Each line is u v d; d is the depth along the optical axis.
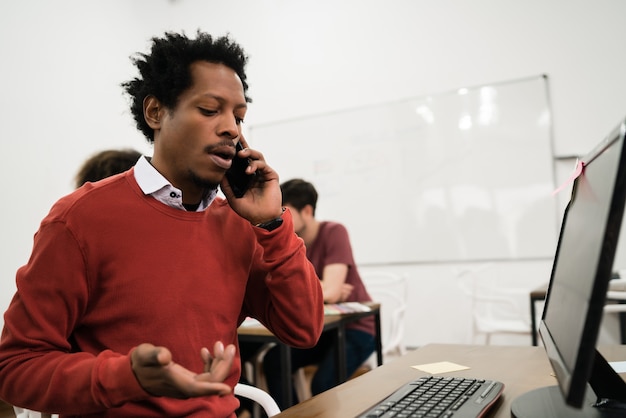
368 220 3.98
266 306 1.05
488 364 1.06
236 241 1.01
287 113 4.31
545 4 3.49
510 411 0.75
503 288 3.55
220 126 0.85
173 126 0.86
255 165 0.98
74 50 3.68
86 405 0.69
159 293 0.86
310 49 4.24
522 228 3.50
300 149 4.25
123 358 0.67
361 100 4.04
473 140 3.66
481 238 3.62
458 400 0.76
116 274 0.85
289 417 0.80
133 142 4.09
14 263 3.14
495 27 3.63
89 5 3.84
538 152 3.48
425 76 3.84
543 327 0.85
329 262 2.15
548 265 3.43
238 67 0.91
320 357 2.07
